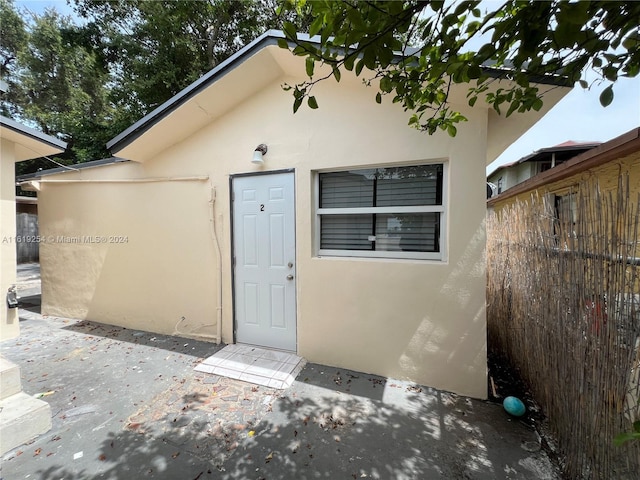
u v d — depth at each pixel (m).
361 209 2.98
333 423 2.19
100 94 12.37
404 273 2.74
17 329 3.94
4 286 3.82
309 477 1.71
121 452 1.90
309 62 1.44
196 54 8.42
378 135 2.79
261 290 3.42
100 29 9.62
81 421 2.22
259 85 3.23
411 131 2.68
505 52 1.38
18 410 2.04
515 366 2.84
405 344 2.77
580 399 1.65
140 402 2.46
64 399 2.50
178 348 3.52
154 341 3.75
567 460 1.75
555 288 1.95
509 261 2.94
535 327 2.31
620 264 1.40
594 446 1.54
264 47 2.77
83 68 11.84
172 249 3.89
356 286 2.92
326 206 3.16
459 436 2.04
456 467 1.78
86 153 9.60
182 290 3.86
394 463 1.81
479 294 2.54
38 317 4.79
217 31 8.60
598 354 1.52
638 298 1.33
